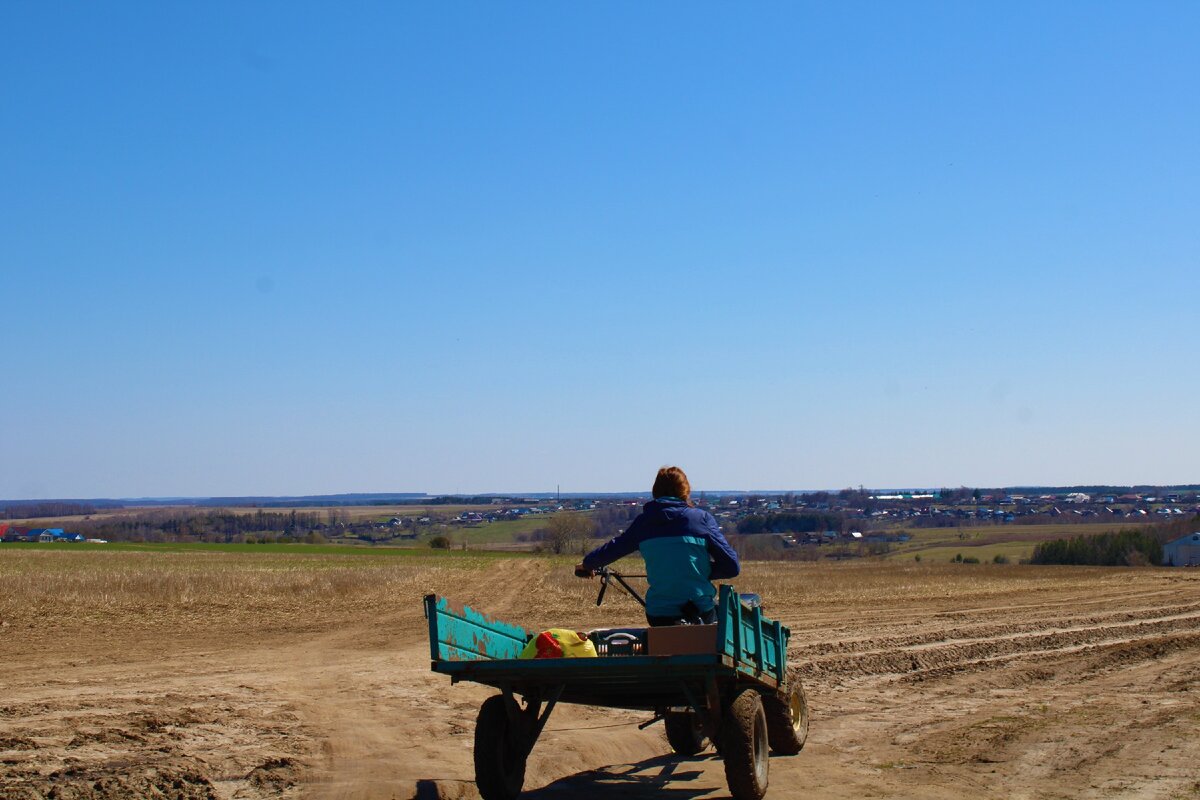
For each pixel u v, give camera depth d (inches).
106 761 377.1
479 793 339.9
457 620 320.8
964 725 467.2
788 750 405.1
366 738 434.6
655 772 383.2
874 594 1354.6
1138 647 753.6
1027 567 2411.4
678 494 352.5
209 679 607.8
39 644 780.6
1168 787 342.6
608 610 1124.5
